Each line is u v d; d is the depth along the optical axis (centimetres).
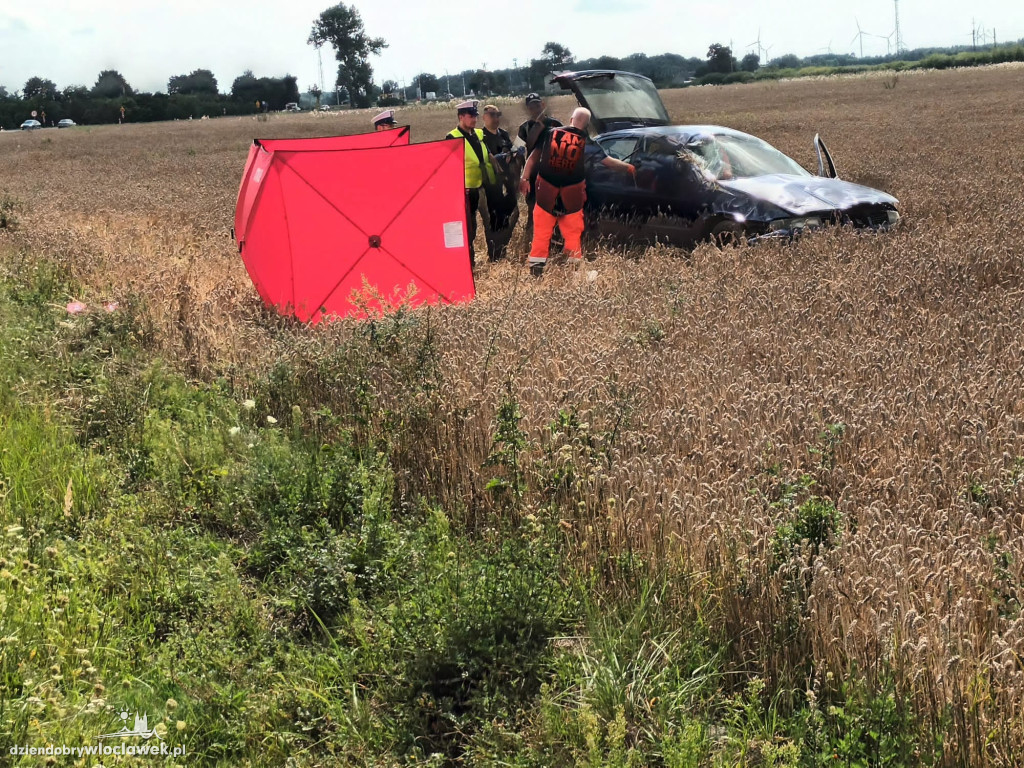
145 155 3419
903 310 754
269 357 705
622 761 300
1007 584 356
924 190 1311
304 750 321
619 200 1168
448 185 880
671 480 465
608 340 711
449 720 341
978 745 297
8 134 7175
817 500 409
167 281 949
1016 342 642
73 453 555
